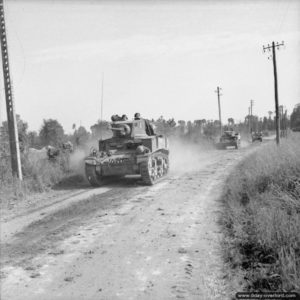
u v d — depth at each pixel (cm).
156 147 1551
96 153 1434
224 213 823
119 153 1452
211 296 449
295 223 601
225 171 1641
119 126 1527
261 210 711
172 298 448
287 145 1470
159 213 868
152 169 1411
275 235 581
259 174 1041
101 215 868
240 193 991
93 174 1363
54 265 564
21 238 715
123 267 547
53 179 1446
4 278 523
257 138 5116
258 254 555
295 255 510
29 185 1273
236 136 3719
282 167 1003
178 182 1380
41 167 1481
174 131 3900
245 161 1862
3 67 1313
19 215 936
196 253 590
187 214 847
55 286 493
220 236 665
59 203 1070
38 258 596
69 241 677
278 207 722
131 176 1698
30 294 472
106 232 726
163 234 699
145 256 588
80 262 573
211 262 550
